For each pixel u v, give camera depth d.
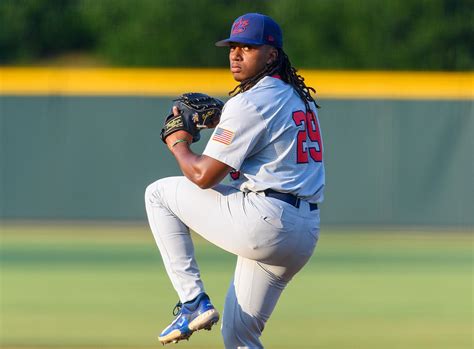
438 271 36.50
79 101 49.72
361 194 49.53
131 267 37.00
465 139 49.00
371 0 91.81
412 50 89.69
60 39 100.62
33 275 34.91
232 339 16.02
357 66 90.38
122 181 50.00
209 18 94.31
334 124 49.38
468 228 49.34
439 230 49.34
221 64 94.00
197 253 41.84
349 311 27.61
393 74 49.19
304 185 14.96
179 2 94.75
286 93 15.08
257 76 15.23
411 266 37.94
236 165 14.53
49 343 22.55
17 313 27.06
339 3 92.62
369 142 49.28
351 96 49.16
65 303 28.89
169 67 93.81
